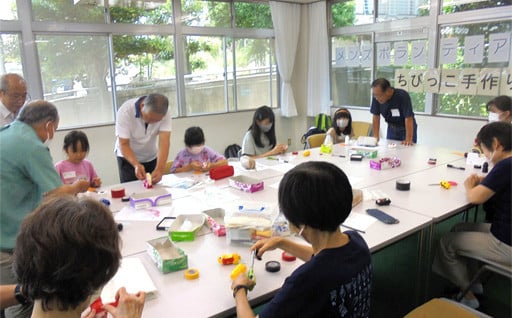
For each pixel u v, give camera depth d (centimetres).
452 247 216
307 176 102
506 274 192
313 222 101
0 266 156
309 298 97
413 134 389
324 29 572
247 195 231
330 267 99
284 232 166
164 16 486
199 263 149
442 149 352
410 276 244
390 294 235
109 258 78
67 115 441
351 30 548
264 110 335
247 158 297
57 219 75
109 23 445
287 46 583
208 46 528
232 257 148
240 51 562
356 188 238
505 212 195
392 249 268
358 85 560
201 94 535
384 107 397
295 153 345
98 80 454
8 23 390
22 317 155
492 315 223
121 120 281
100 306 107
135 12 462
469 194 209
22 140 156
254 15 564
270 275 138
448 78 447
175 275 140
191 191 242
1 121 243
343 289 99
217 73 545
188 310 119
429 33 459
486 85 416
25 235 75
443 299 166
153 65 488
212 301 124
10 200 157
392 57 506
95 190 248
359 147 356
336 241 106
